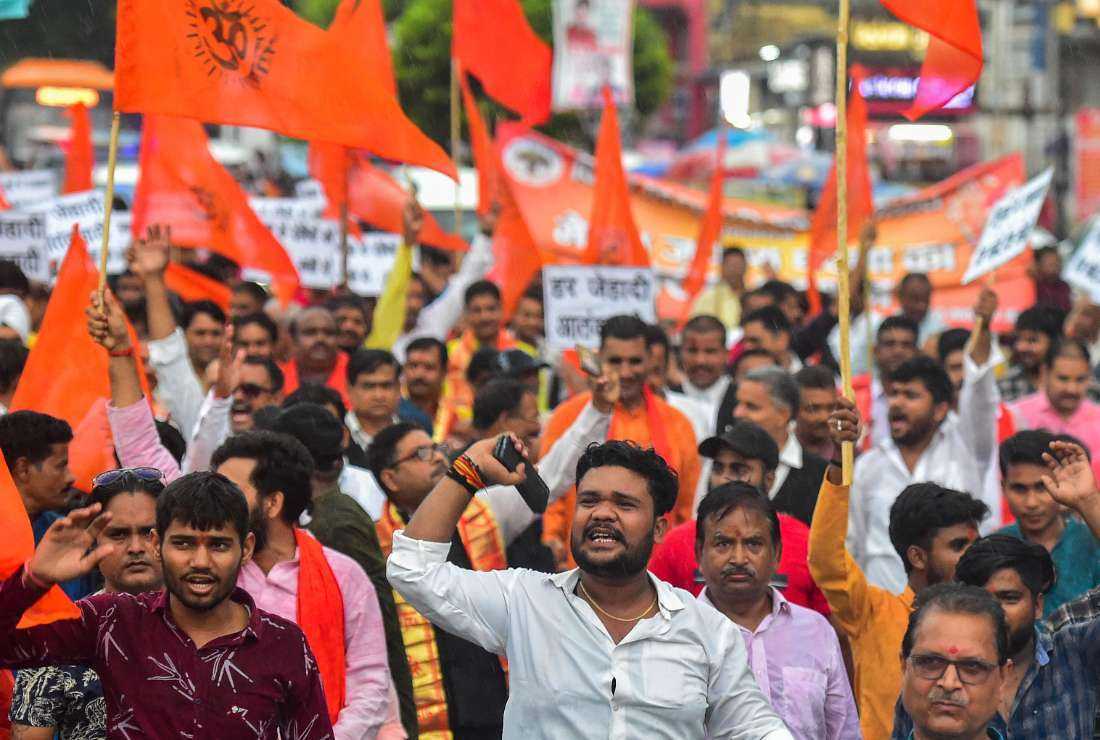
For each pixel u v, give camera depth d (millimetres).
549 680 6082
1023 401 13141
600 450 6152
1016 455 9086
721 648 6203
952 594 6164
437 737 8711
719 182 18016
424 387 13359
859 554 11023
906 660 6199
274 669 6246
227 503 6176
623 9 26500
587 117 38812
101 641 6176
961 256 21141
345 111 8789
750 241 23953
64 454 7934
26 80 38719
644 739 6012
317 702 6379
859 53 63531
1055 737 7180
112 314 8336
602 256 15664
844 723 7727
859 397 14203
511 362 12531
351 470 10188
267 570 7512
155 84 8453
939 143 59000
